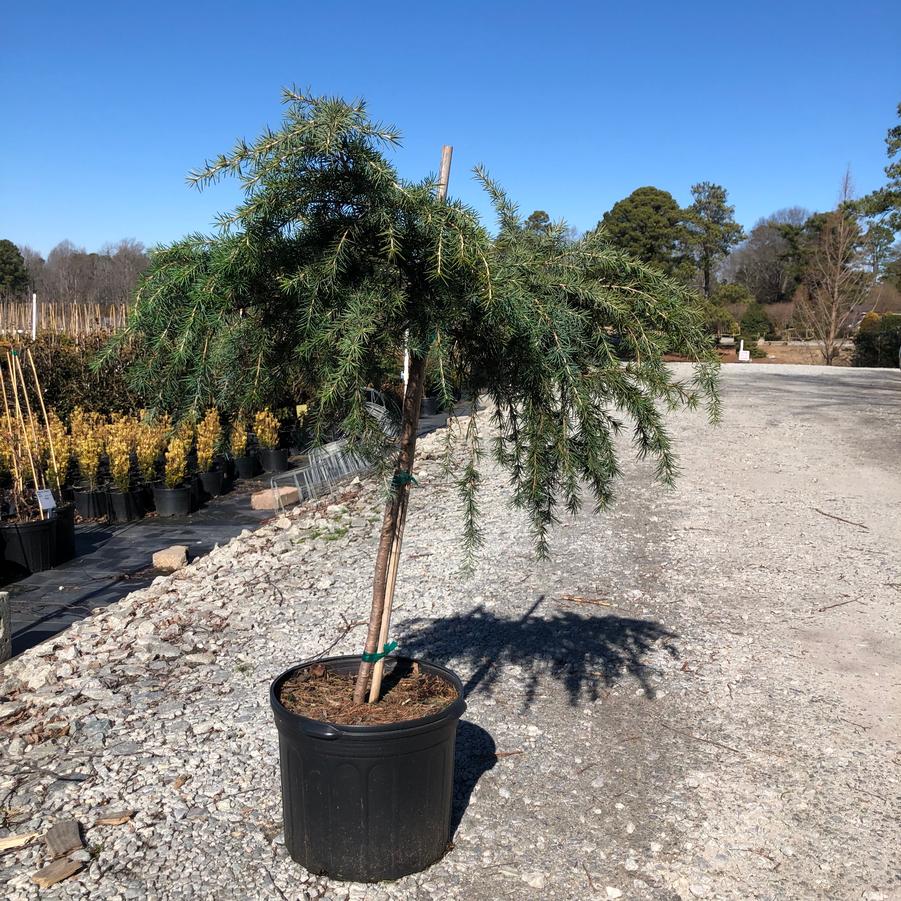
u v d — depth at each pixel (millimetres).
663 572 6156
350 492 8703
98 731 3715
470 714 3971
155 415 2639
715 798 3293
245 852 2871
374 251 2451
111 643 4801
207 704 4000
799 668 4527
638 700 4137
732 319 42562
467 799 3246
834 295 37344
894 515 7773
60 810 3119
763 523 7492
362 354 2217
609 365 2629
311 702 2891
